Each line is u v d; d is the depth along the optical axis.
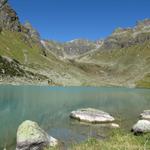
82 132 35.72
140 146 22.80
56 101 76.81
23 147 24.95
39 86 170.12
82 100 84.19
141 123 31.47
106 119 44.28
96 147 23.02
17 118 44.09
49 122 42.50
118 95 122.25
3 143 28.06
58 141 28.88
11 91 101.25
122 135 29.42
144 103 83.50
